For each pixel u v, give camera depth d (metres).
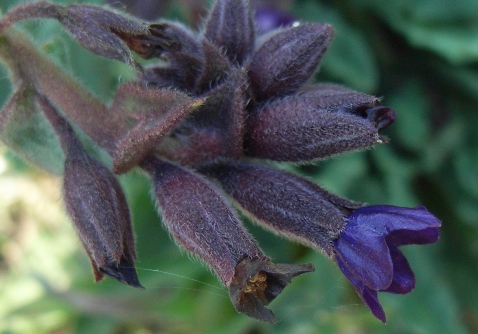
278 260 0.14
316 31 0.09
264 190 0.09
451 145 0.17
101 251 0.08
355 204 0.09
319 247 0.09
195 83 0.09
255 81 0.09
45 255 0.15
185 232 0.08
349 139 0.09
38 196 0.16
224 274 0.08
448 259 0.17
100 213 0.09
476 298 0.17
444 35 0.16
